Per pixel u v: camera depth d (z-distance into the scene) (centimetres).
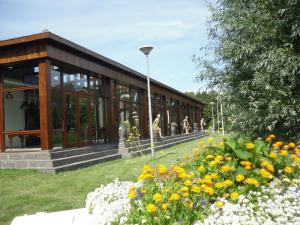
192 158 607
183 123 3116
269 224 333
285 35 680
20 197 714
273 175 464
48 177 943
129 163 1179
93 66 1445
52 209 620
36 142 1340
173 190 400
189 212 364
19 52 1134
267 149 484
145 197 397
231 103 782
